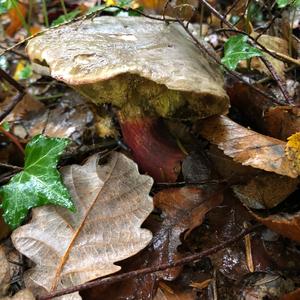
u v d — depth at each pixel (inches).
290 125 6.5
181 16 9.3
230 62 7.0
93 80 5.4
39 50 6.1
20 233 5.7
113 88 6.1
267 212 6.3
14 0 8.7
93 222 5.8
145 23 6.9
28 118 9.3
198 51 6.9
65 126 8.9
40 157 6.2
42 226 5.8
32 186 6.0
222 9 11.2
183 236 6.1
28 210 5.9
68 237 5.6
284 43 8.8
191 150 7.0
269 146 5.9
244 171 6.4
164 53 6.0
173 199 6.3
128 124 6.8
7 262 5.8
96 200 5.9
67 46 5.9
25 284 5.4
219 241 6.1
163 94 6.2
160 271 5.6
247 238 6.1
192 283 5.7
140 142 6.8
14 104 8.5
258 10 9.4
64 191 5.8
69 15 9.3
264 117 6.8
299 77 8.3
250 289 5.7
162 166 6.8
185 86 5.6
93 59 5.6
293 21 8.8
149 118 6.7
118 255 5.5
